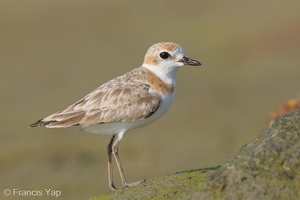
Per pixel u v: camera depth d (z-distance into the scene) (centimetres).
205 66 2623
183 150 1612
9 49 3078
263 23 3136
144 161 1530
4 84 2556
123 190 728
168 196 666
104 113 790
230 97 2127
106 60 2792
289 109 1121
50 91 2403
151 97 806
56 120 796
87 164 1547
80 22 3509
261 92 2134
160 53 826
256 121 1805
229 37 3020
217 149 1586
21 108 2203
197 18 3462
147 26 3381
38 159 1614
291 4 3409
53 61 2844
